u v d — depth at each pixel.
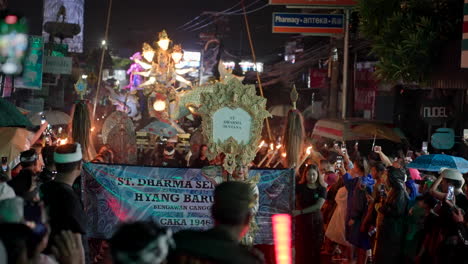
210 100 7.97
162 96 19.80
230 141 7.99
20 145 10.13
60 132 17.36
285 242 8.11
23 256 3.51
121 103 22.91
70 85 49.31
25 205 3.87
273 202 8.26
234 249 3.43
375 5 13.98
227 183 3.76
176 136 18.52
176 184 8.09
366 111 24.42
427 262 8.37
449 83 12.38
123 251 2.91
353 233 10.24
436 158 9.79
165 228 3.08
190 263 3.37
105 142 12.38
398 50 12.73
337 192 11.35
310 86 31.80
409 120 21.42
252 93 8.09
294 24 20.11
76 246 5.17
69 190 5.31
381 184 9.56
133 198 8.00
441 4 13.25
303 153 9.87
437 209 8.39
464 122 16.38
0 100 8.70
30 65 27.23
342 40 23.44
